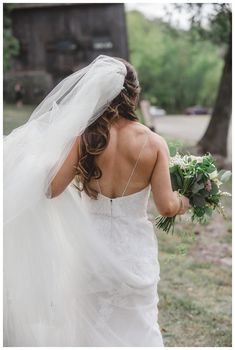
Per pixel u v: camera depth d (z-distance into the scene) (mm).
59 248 3027
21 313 3053
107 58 2949
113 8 22375
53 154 2895
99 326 2934
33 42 23000
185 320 4746
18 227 3004
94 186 2928
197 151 13266
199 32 13133
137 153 2854
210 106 55250
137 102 3016
